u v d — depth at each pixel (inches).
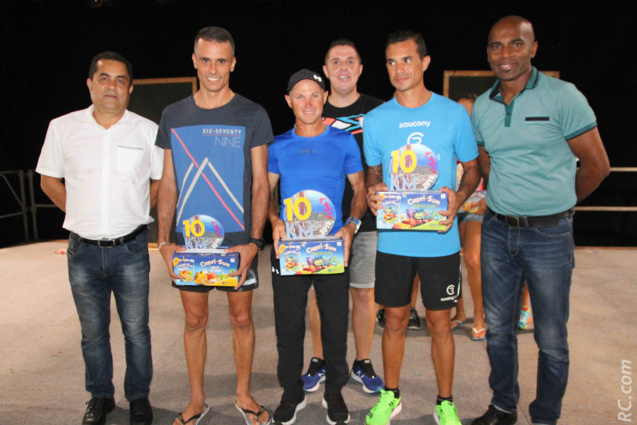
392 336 78.6
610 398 85.5
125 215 76.1
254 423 78.5
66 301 142.8
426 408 84.2
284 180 77.2
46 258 200.7
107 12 231.9
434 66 224.2
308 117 74.1
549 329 71.3
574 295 144.6
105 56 74.6
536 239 70.1
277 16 228.7
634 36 212.1
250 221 75.2
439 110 73.2
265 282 163.9
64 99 244.8
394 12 222.2
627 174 225.6
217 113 72.6
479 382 92.8
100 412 79.7
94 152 75.3
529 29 66.5
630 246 222.4
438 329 76.5
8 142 245.8
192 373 78.0
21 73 242.7
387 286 76.9
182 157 73.1
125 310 78.8
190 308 75.0
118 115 77.3
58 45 238.7
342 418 77.9
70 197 76.5
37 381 94.1
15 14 235.5
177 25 230.7
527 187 69.7
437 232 74.0
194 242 73.4
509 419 77.2
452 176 75.2
